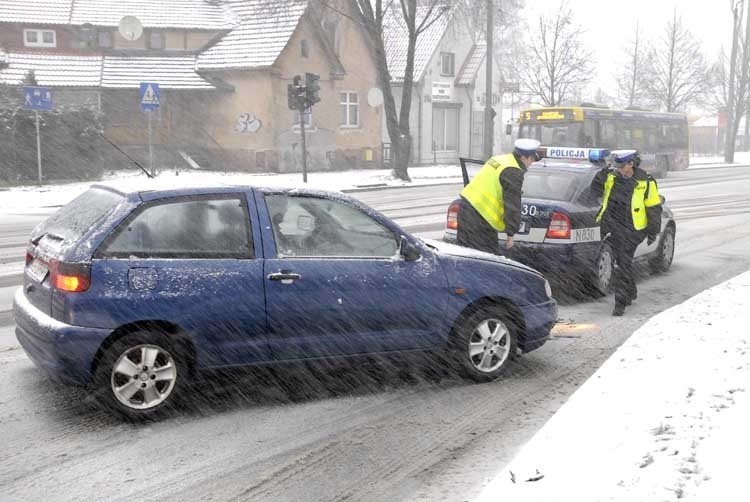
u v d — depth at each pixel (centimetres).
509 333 642
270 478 450
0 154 2548
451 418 550
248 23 3684
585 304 935
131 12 3644
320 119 3634
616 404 514
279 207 569
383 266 587
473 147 4641
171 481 445
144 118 3422
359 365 600
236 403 570
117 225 520
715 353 612
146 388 526
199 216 543
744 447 419
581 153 1107
